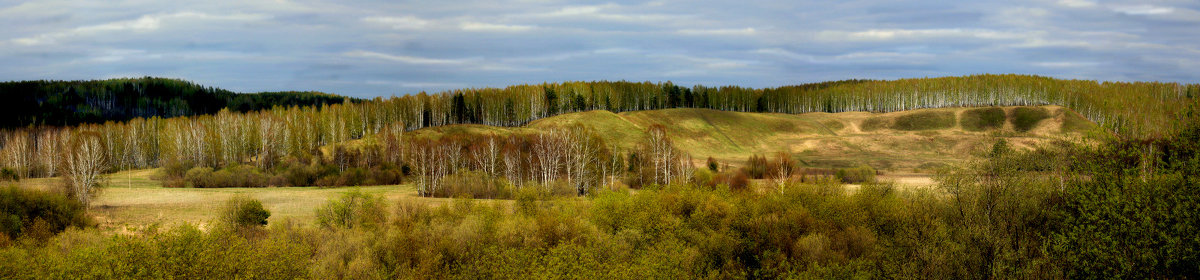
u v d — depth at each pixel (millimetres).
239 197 47969
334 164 109375
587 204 56031
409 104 163250
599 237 40062
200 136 123562
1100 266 23312
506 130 150250
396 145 120438
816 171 103500
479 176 84750
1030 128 173625
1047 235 29047
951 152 153750
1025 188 31062
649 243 42906
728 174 83625
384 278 33750
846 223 43219
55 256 30656
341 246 38594
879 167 132000
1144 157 23438
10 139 144125
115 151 128875
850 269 34031
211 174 94938
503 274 33719
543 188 69750
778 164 88812
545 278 31062
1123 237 23125
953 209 34344
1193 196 21812
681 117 180375
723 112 196125
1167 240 21516
